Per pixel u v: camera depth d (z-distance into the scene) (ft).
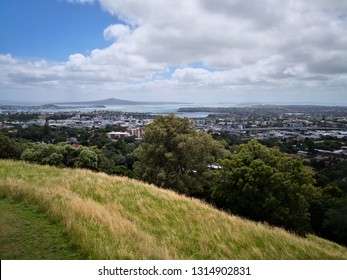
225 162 68.08
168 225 30.30
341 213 91.61
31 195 26.43
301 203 62.44
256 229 33.71
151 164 87.30
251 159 66.44
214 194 70.38
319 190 65.26
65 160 98.53
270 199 59.21
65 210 23.63
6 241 18.33
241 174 63.36
